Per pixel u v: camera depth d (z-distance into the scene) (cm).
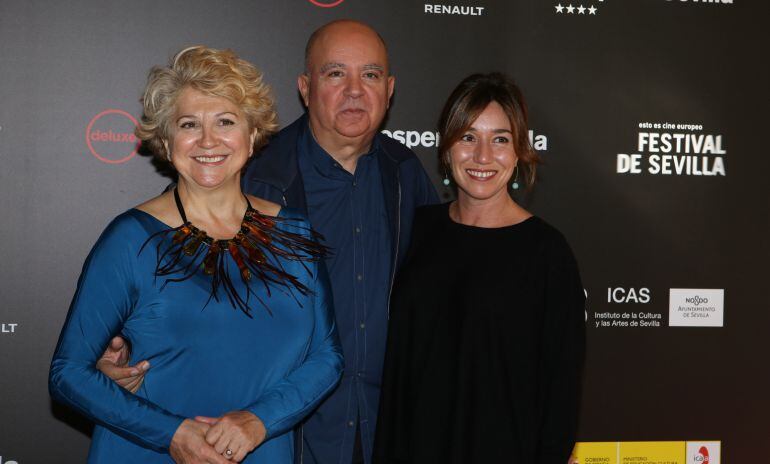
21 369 273
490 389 203
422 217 230
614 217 305
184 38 279
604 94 304
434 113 295
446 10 295
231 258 172
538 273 208
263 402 169
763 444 314
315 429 225
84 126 275
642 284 307
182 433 160
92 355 163
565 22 301
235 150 172
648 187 307
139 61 277
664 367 309
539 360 208
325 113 222
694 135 309
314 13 287
